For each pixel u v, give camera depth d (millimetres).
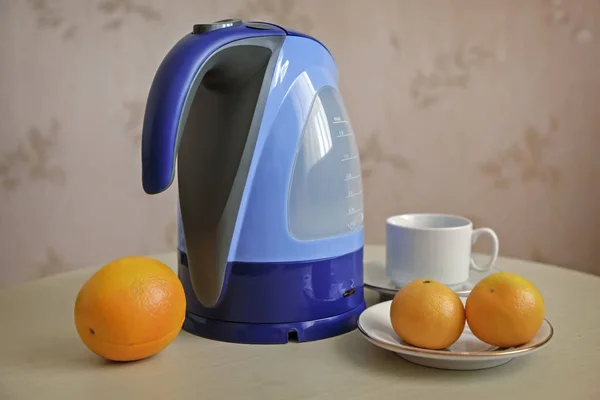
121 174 1229
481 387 506
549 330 564
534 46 1261
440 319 539
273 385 512
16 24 1147
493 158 1298
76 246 1237
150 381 521
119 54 1186
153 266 564
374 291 772
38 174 1201
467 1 1242
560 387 504
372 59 1247
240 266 594
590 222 1324
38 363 559
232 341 605
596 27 1254
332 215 613
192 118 601
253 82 580
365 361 560
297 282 599
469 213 1316
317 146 600
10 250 1216
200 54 538
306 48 607
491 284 549
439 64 1260
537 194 1315
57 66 1171
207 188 592
